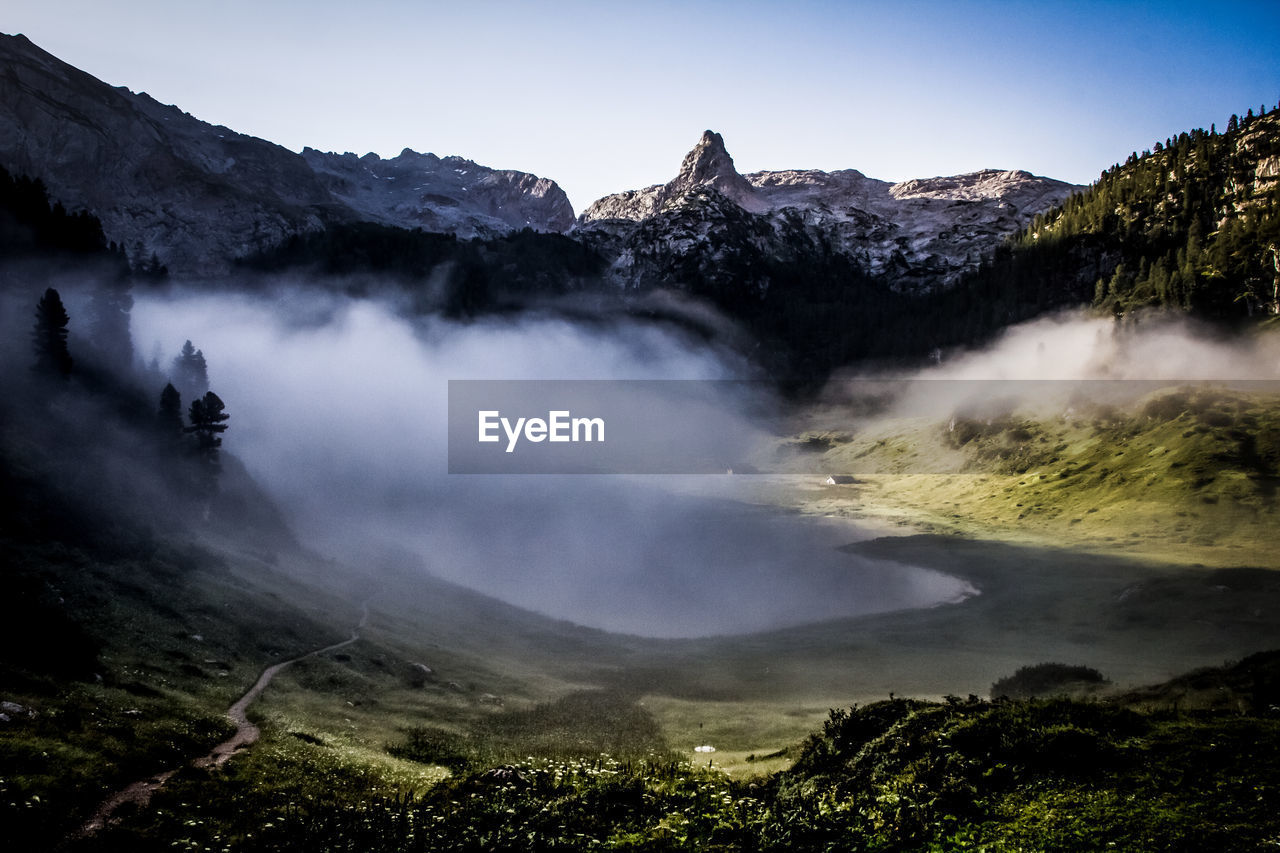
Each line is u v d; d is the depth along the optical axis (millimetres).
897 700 32625
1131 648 70812
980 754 24984
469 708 55281
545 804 27203
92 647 44656
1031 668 54594
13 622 43219
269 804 30500
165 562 66250
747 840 22547
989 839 20203
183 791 30203
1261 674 34750
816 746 32031
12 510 58969
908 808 22484
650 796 27469
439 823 26656
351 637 68750
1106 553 113125
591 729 50594
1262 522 112312
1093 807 20844
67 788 28344
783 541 159750
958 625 88438
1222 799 20297
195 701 42812
